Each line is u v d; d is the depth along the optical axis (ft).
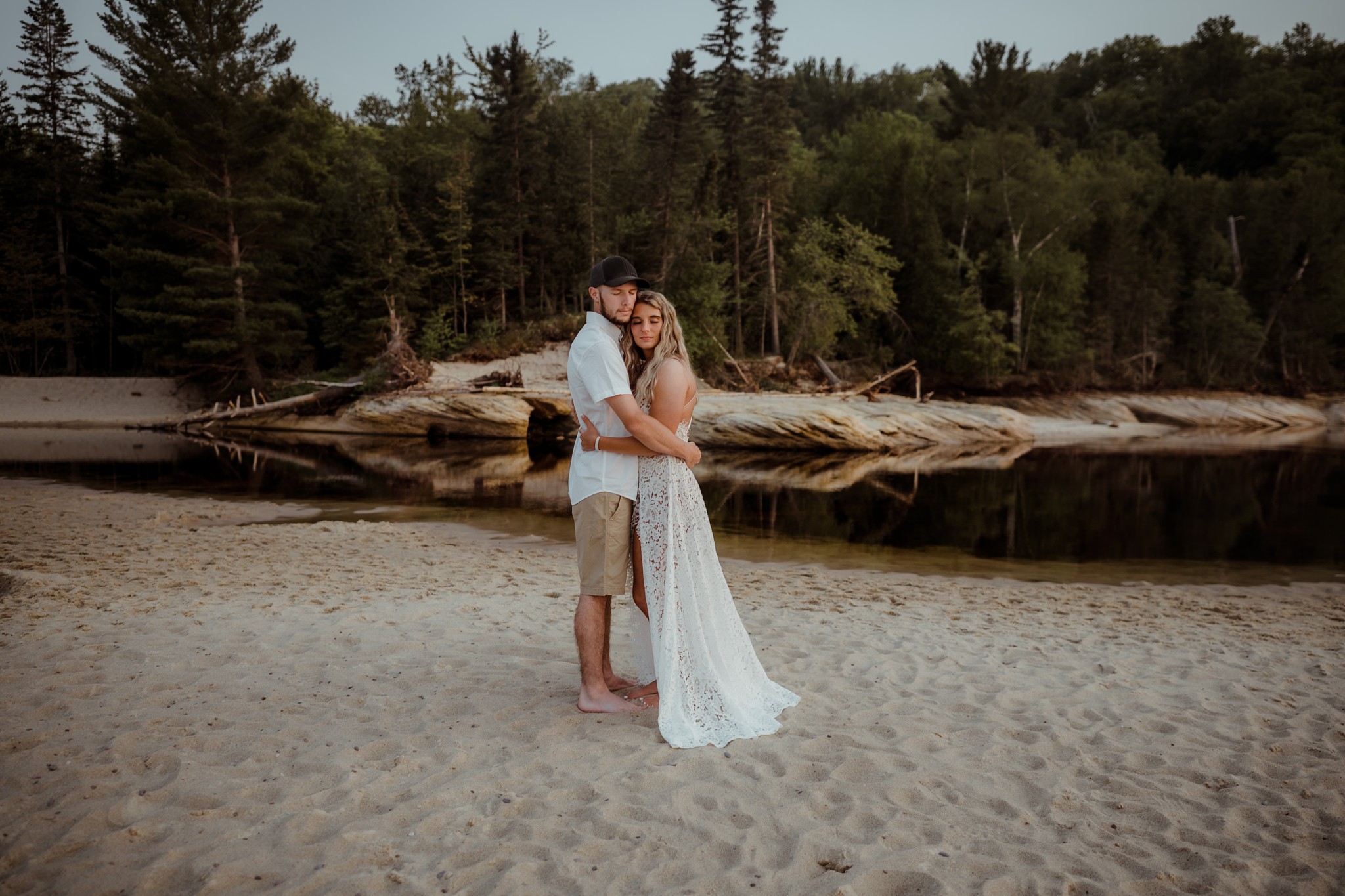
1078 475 61.62
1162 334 141.08
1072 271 126.52
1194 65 213.05
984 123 146.51
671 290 112.37
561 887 7.41
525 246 128.77
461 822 8.47
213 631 15.49
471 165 140.46
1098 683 14.17
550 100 170.81
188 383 111.86
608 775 9.67
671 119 113.70
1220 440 98.68
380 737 10.59
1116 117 207.41
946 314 124.88
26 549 26.22
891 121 159.02
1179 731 11.80
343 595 19.79
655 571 11.22
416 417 88.58
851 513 42.34
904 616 20.02
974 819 8.93
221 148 102.32
